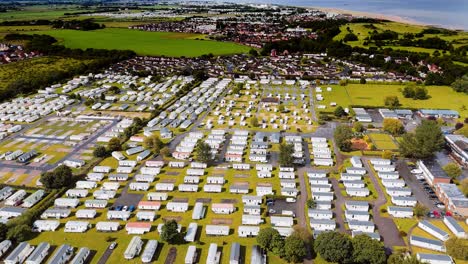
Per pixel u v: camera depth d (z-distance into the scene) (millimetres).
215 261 105562
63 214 128625
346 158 172625
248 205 133875
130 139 193875
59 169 146000
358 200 138250
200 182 151875
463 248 105750
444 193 135750
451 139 180625
